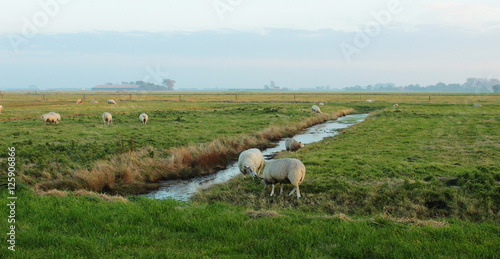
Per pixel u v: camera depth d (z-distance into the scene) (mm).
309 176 12688
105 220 7316
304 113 43406
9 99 85375
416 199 9648
